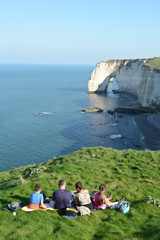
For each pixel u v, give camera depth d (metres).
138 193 12.27
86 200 10.02
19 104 129.38
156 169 16.98
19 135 74.31
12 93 175.75
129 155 20.27
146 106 104.44
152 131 73.19
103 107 119.81
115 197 11.78
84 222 9.11
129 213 10.20
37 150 61.81
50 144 66.25
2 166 52.38
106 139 69.81
